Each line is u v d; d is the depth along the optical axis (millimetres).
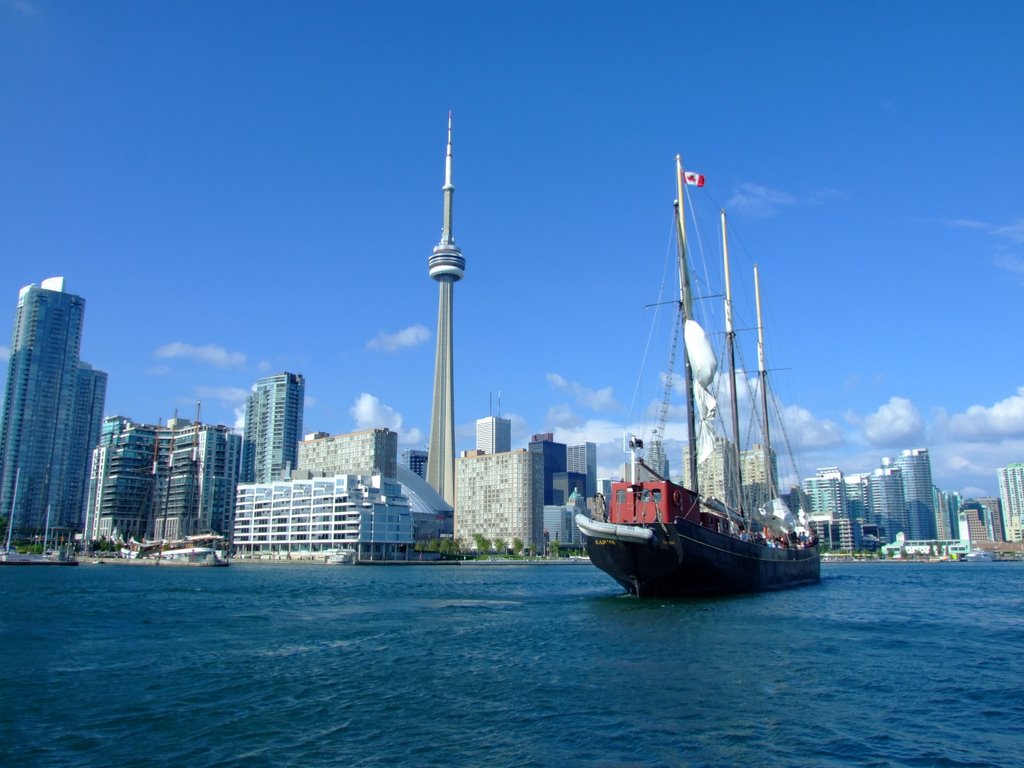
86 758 29688
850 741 31156
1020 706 36969
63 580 156750
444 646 56000
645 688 40562
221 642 58625
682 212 111812
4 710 36750
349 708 37000
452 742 31281
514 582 158500
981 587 136000
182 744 31422
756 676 43625
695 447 107062
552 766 28281
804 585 127875
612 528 79812
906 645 55938
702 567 85500
